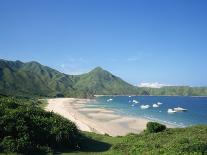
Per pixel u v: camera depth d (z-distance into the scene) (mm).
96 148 31234
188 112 150250
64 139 29875
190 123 100750
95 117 105688
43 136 28953
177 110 157250
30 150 26219
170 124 95312
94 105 190375
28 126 28812
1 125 27328
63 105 168875
